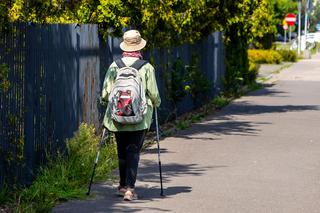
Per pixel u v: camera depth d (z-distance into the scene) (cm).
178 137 2083
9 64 1257
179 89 2544
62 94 1547
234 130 2259
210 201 1274
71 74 1608
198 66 2981
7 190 1251
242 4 2942
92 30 1777
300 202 1277
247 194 1334
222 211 1203
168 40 2367
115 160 1571
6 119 1248
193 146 1906
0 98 1219
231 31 3341
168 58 2477
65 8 1772
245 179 1473
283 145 1952
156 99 1274
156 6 2103
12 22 1259
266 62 6875
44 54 1431
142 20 2016
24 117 1332
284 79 4916
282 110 2919
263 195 1328
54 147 1496
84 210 1197
